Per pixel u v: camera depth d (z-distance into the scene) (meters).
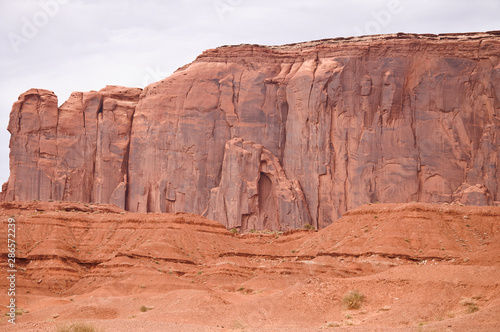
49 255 160.88
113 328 95.12
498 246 117.19
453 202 199.62
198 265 160.75
